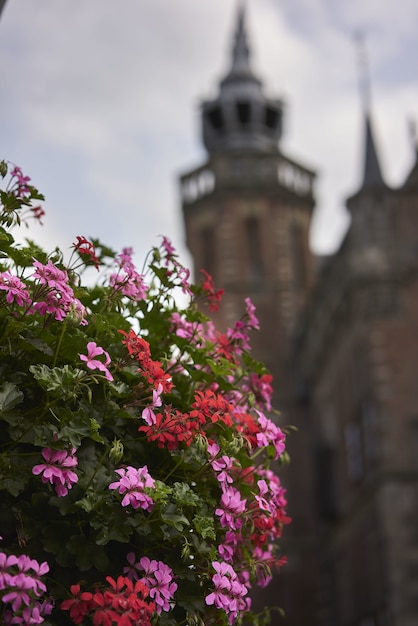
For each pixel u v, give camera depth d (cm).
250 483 449
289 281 4922
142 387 402
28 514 369
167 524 392
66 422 373
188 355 482
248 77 5419
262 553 464
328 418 4219
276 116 5450
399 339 3284
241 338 505
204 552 402
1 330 394
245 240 4988
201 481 422
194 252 5069
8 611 339
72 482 373
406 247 3378
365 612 3322
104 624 341
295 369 4725
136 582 374
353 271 3378
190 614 392
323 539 4225
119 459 364
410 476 3075
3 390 369
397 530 3002
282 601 4244
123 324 444
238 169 5103
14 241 410
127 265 468
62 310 391
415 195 3450
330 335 3938
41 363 396
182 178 5216
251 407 454
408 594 2917
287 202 5084
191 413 402
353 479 3525
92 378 379
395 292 3328
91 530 371
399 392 3212
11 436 366
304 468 4516
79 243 429
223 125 5359
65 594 360
